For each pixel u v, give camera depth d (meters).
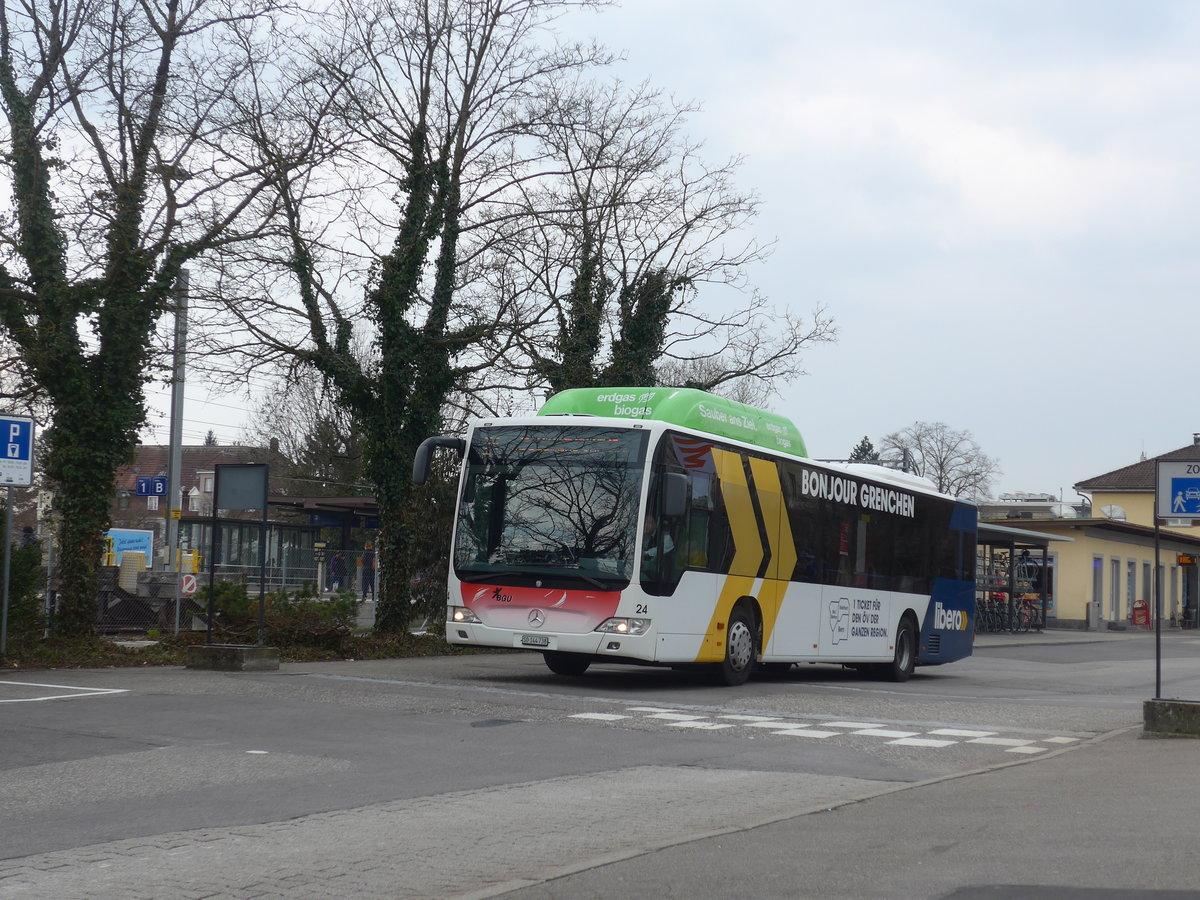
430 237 25.17
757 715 14.59
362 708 13.69
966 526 25.53
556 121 25.50
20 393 20.73
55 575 22.44
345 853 6.87
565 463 17.14
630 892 5.95
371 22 24.16
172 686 15.27
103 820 7.73
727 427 18.84
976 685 21.97
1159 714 12.70
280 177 21.78
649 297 30.23
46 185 20.16
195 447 90.81
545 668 21.17
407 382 25.16
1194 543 77.94
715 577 17.80
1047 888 5.85
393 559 25.31
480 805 8.44
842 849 6.93
